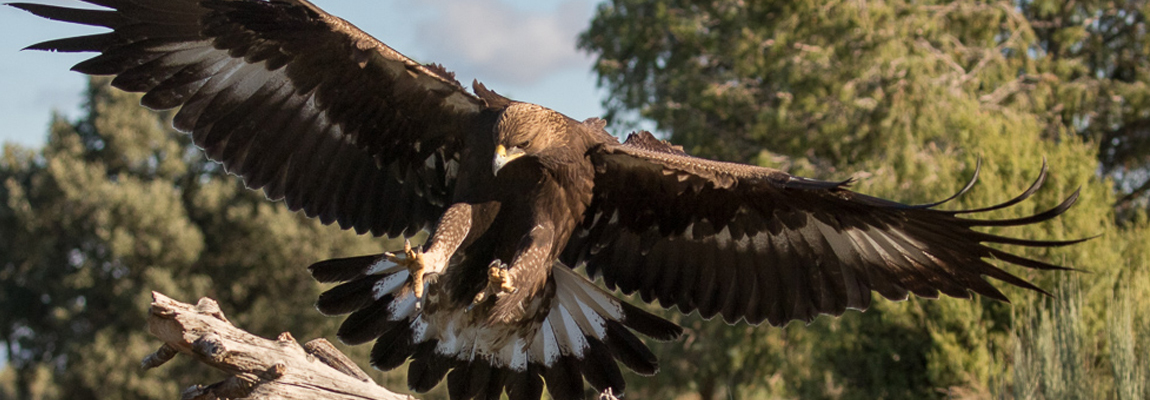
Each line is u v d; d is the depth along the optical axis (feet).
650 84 106.32
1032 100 103.45
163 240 144.97
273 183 24.66
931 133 87.97
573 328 24.52
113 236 143.33
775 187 23.35
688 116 100.01
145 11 22.70
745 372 96.78
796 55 93.25
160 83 23.30
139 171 162.20
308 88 24.09
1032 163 58.03
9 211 168.04
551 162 22.47
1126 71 117.29
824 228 24.14
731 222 24.80
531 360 24.45
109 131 156.56
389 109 24.31
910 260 23.47
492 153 23.00
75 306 155.94
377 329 23.38
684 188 24.25
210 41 23.25
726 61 103.09
